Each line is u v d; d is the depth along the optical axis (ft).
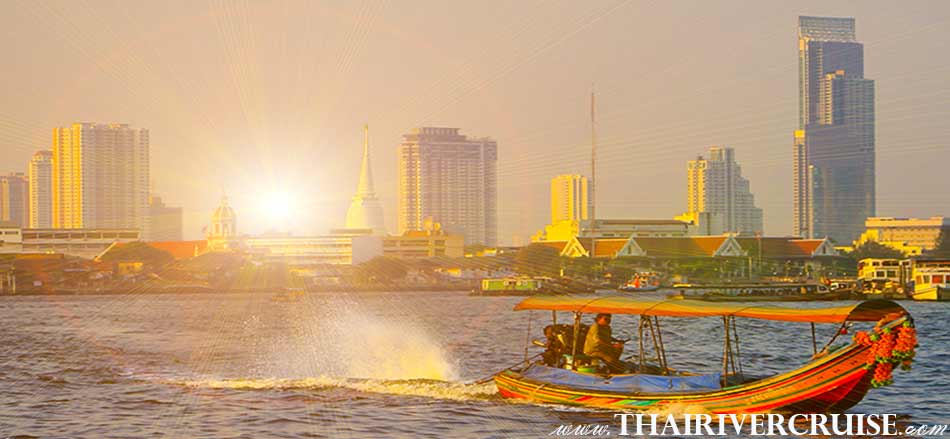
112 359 318.45
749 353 321.93
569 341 196.54
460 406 193.06
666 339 385.29
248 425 181.68
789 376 166.91
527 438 166.61
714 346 345.92
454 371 274.98
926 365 265.13
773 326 467.93
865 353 161.38
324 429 177.06
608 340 189.57
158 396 218.38
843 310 160.76
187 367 290.97
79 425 186.19
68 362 308.81
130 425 184.85
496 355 323.78
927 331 407.03
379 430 174.40
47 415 196.85
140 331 464.65
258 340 400.47
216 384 228.02
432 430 173.47
